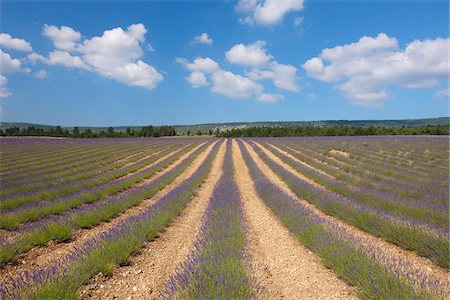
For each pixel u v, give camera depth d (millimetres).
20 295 3732
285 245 6465
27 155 30984
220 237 5828
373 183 13461
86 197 11102
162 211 8578
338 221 8430
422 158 26109
